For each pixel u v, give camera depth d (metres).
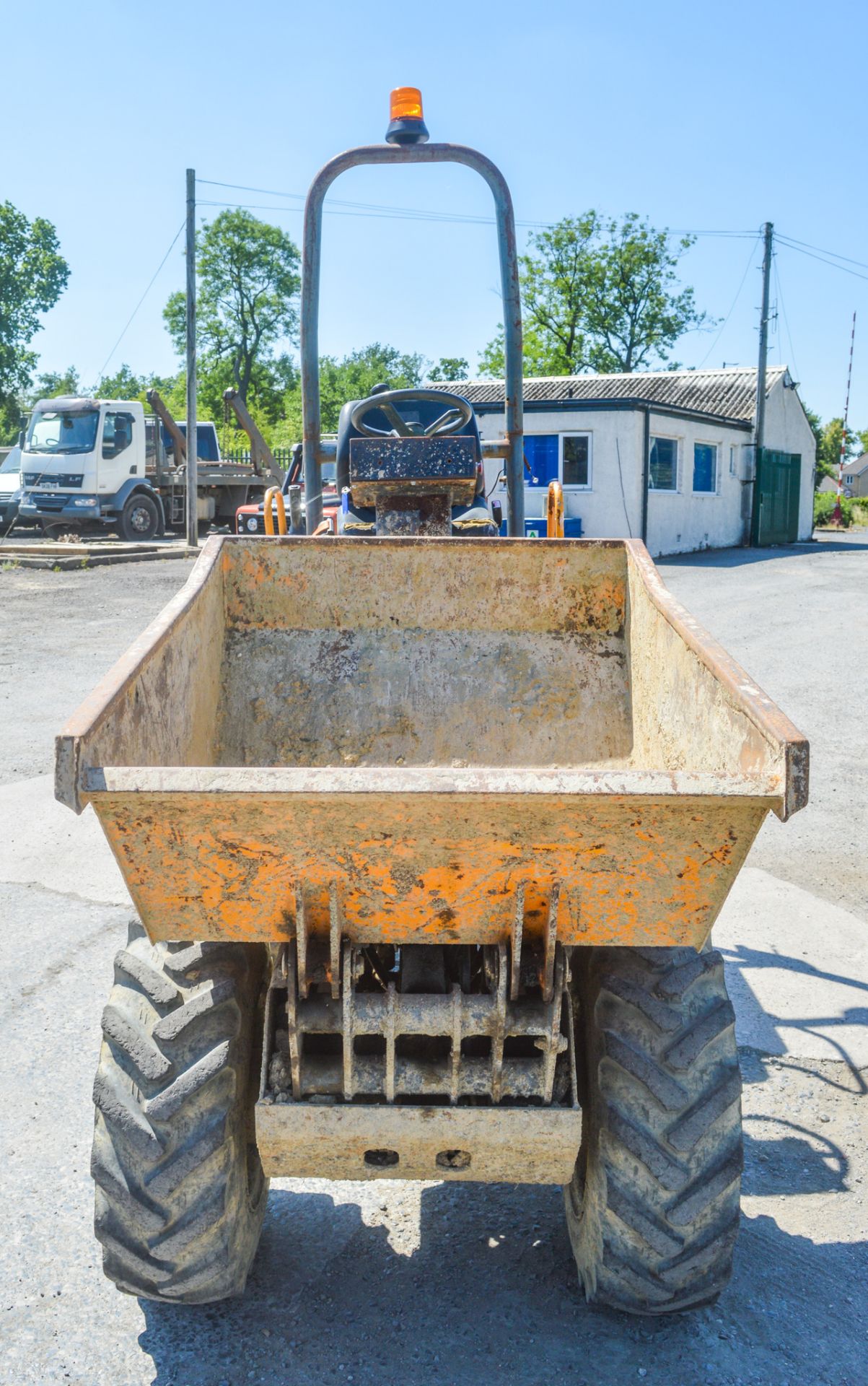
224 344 61.41
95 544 19.48
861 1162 2.95
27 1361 2.26
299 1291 2.47
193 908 1.86
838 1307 2.43
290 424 56.47
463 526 4.29
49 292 50.50
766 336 26.81
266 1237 2.67
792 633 11.05
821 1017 3.72
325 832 1.73
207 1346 2.30
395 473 3.90
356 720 3.12
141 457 21.11
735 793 1.62
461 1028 1.93
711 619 12.06
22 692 8.10
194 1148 2.09
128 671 2.01
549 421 19.62
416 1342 2.31
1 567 16.83
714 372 27.56
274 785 1.62
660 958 2.22
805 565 19.23
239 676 3.12
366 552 3.19
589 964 2.29
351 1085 1.99
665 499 21.02
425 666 3.19
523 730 3.13
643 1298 2.22
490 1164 2.09
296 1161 2.10
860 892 4.75
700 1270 2.19
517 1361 2.26
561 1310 2.41
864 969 4.07
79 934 4.26
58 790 1.61
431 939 1.90
